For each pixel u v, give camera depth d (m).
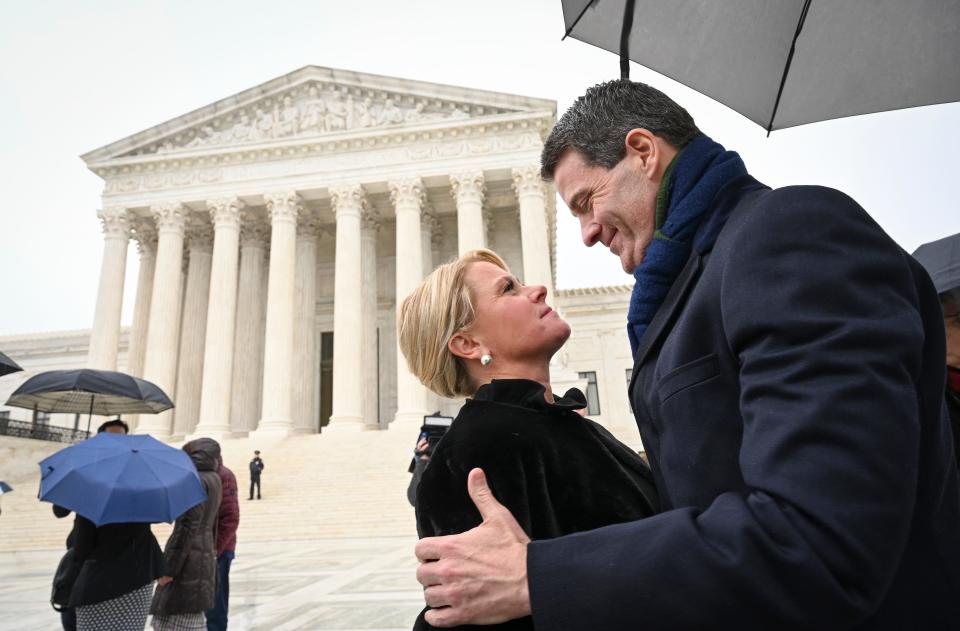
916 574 1.38
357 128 37.38
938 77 2.51
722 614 1.10
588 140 2.09
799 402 1.18
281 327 34.44
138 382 11.23
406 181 36.09
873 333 1.19
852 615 1.09
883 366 1.17
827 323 1.22
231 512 7.41
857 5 2.48
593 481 1.83
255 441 31.41
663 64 2.60
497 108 37.12
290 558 14.11
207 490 6.03
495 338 2.25
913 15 2.46
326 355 41.53
